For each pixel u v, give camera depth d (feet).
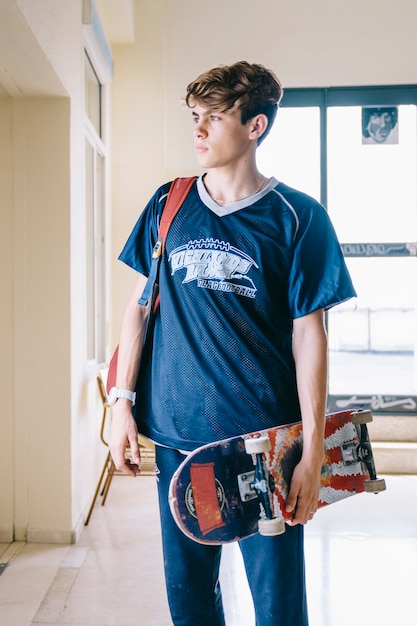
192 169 18.85
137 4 18.92
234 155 4.06
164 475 4.29
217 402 4.03
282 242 4.07
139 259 4.57
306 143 19.57
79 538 12.03
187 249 4.15
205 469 3.78
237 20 19.15
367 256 19.67
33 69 10.13
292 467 3.96
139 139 18.83
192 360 4.07
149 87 18.90
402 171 19.65
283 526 3.71
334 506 14.43
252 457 3.92
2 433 11.67
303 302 4.09
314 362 4.05
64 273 11.69
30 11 8.50
